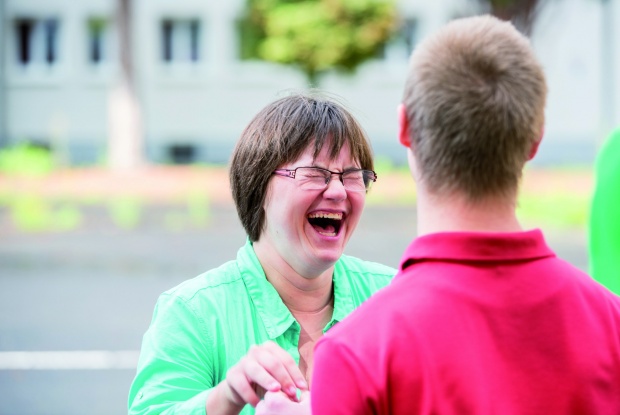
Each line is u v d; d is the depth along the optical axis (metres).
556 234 16.66
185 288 2.87
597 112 28.91
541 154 29.14
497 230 2.08
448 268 2.05
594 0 27.25
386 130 29.83
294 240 2.85
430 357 1.96
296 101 2.92
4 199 20.77
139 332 9.54
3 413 6.95
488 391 1.96
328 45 25.38
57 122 30.53
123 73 25.58
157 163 29.17
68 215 18.59
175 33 30.58
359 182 2.90
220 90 30.42
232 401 2.40
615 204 3.81
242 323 2.84
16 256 14.23
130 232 16.70
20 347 8.95
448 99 2.03
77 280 12.38
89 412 6.97
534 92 2.06
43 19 30.78
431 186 2.09
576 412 2.00
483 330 2.00
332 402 1.96
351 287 3.07
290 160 2.83
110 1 30.67
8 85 30.61
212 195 21.48
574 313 2.06
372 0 25.34
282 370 2.28
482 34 2.07
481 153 2.03
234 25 30.34
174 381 2.67
